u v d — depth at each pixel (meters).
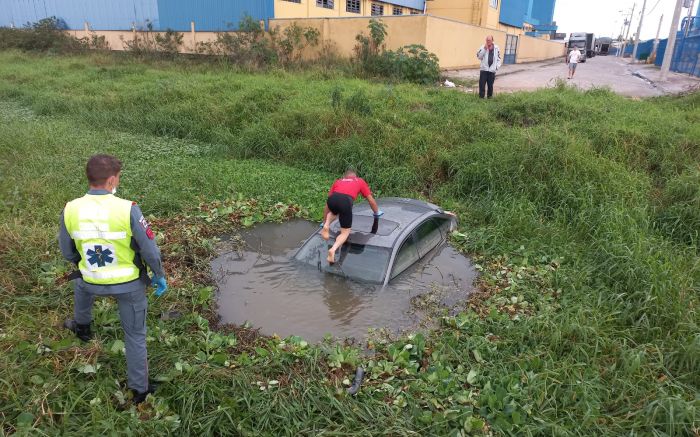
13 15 30.47
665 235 6.71
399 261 5.41
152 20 23.48
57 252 5.38
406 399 3.66
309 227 7.18
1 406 3.17
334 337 4.41
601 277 5.51
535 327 4.53
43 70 19.33
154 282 3.32
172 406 3.48
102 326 4.12
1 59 22.38
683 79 19.67
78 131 11.70
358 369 3.89
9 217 6.13
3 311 4.21
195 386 3.57
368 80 16.56
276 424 3.38
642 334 4.44
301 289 5.19
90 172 3.03
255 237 6.73
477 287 5.51
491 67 12.66
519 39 30.45
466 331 4.57
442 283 5.49
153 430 3.18
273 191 8.47
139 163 9.49
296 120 11.22
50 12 28.16
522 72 22.53
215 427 3.32
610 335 4.46
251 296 5.07
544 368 3.94
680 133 9.32
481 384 3.86
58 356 3.63
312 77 16.66
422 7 31.00
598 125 9.59
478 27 23.38
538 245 6.51
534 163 8.15
